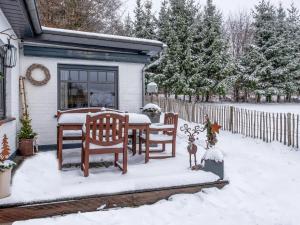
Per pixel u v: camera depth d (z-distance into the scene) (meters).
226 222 3.43
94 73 7.30
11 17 4.74
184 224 3.35
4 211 3.23
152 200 3.95
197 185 4.25
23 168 4.60
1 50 4.88
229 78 21.77
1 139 4.54
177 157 5.89
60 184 3.93
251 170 5.39
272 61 23.11
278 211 3.73
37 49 6.59
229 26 40.03
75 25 15.05
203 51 21.31
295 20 27.62
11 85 5.39
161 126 5.72
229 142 8.20
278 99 25.27
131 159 5.68
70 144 6.98
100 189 3.72
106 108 6.89
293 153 6.70
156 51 7.68
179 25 20.80
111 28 17.83
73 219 3.38
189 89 20.08
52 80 6.84
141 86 7.85
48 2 14.48
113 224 3.30
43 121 6.77
